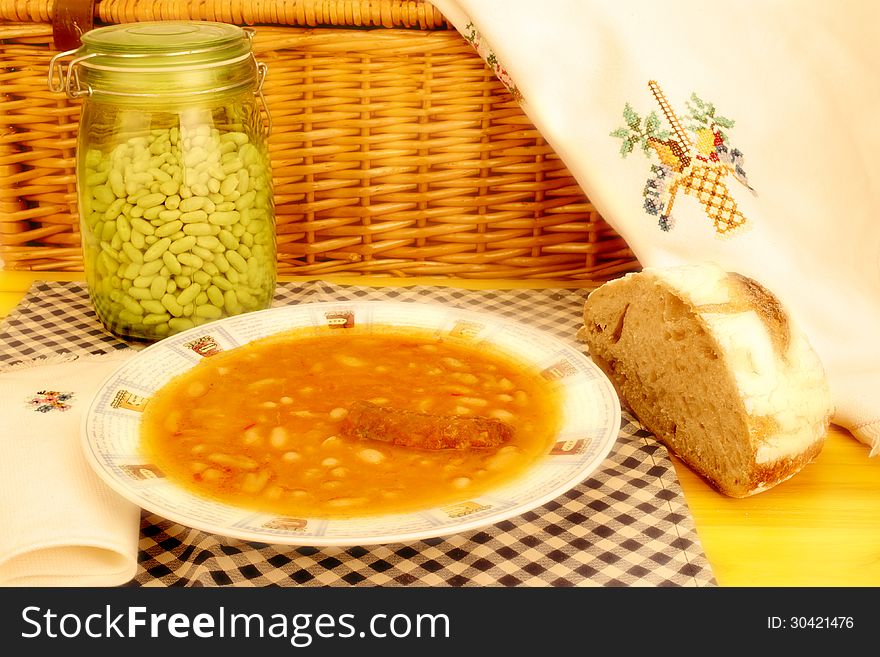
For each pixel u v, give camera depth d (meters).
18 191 0.95
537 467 0.71
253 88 0.85
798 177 0.87
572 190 0.95
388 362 0.81
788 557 0.71
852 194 0.86
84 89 0.83
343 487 0.70
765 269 0.85
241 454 0.72
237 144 0.84
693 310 0.75
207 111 0.82
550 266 0.98
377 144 0.94
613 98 0.87
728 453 0.75
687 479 0.77
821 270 0.86
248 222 0.85
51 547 0.69
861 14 0.85
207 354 0.81
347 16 0.90
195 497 0.69
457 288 0.96
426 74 0.92
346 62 0.91
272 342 0.83
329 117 0.93
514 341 0.82
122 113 0.82
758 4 0.86
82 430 0.72
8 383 0.79
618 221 0.88
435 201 0.96
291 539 0.65
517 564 0.70
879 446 0.78
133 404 0.76
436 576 0.69
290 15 0.90
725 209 0.86
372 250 0.97
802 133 0.86
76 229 0.97
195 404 0.77
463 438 0.73
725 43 0.86
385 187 0.95
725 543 0.72
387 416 0.74
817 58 0.86
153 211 0.82
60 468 0.72
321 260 0.99
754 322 0.75
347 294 0.94
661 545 0.71
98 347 0.87
